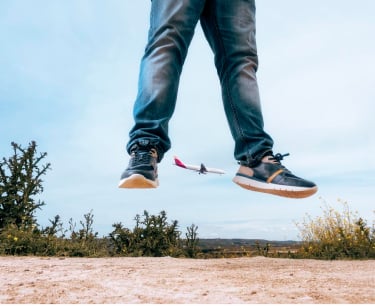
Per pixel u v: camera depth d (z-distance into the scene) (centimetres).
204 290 135
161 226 540
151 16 192
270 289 137
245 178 201
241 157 202
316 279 164
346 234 528
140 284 149
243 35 203
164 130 179
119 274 178
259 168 197
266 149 197
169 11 185
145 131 175
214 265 230
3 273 186
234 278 165
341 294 128
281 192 192
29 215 483
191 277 167
